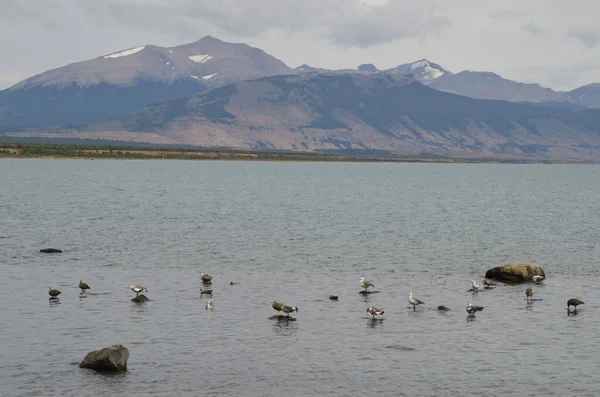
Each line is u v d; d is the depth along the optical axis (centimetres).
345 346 4559
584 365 4253
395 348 4531
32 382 3881
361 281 6012
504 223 11538
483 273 6994
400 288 6250
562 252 8388
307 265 7288
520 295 6016
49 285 6109
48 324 4916
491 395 3819
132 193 17200
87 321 5006
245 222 11006
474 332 4891
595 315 5359
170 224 10556
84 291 5900
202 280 6338
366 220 11656
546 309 5534
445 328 4981
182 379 3972
